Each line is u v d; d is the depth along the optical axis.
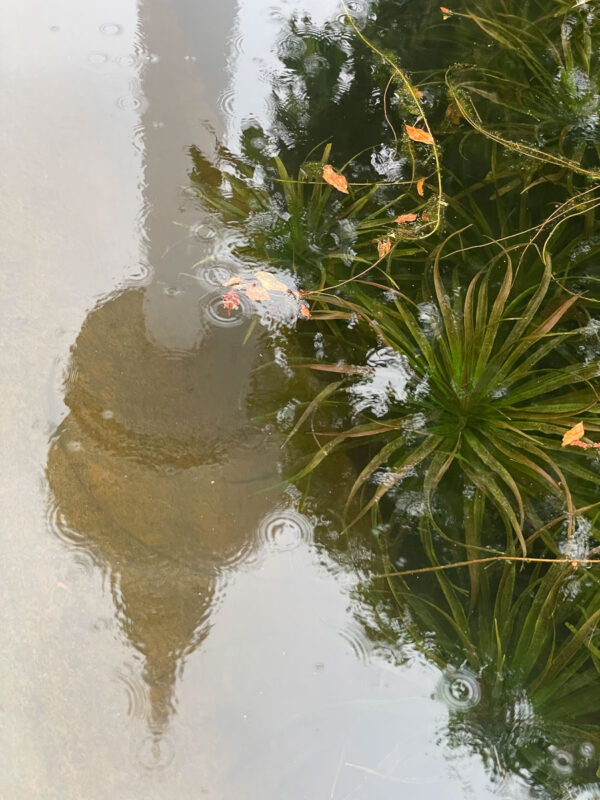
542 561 0.95
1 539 0.92
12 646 0.88
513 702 0.89
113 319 1.07
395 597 0.94
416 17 1.51
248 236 1.17
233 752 0.85
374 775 0.85
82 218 1.15
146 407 1.01
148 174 1.21
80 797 0.83
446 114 1.35
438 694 0.89
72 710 0.86
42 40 1.36
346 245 1.18
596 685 0.90
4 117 1.23
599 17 1.47
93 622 0.89
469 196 1.25
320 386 1.06
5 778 0.83
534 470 0.99
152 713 0.86
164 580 0.92
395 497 1.00
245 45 1.42
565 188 1.27
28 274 1.08
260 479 0.99
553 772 0.86
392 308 1.12
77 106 1.27
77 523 0.94
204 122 1.29
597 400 1.00
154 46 1.38
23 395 1.00
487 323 1.08
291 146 1.28
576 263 1.18
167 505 0.96
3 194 1.15
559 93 1.36
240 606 0.92
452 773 0.85
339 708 0.87
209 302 1.10
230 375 1.05
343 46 1.45
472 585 0.95
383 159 1.29
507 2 1.51
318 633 0.91
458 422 1.03
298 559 0.95
